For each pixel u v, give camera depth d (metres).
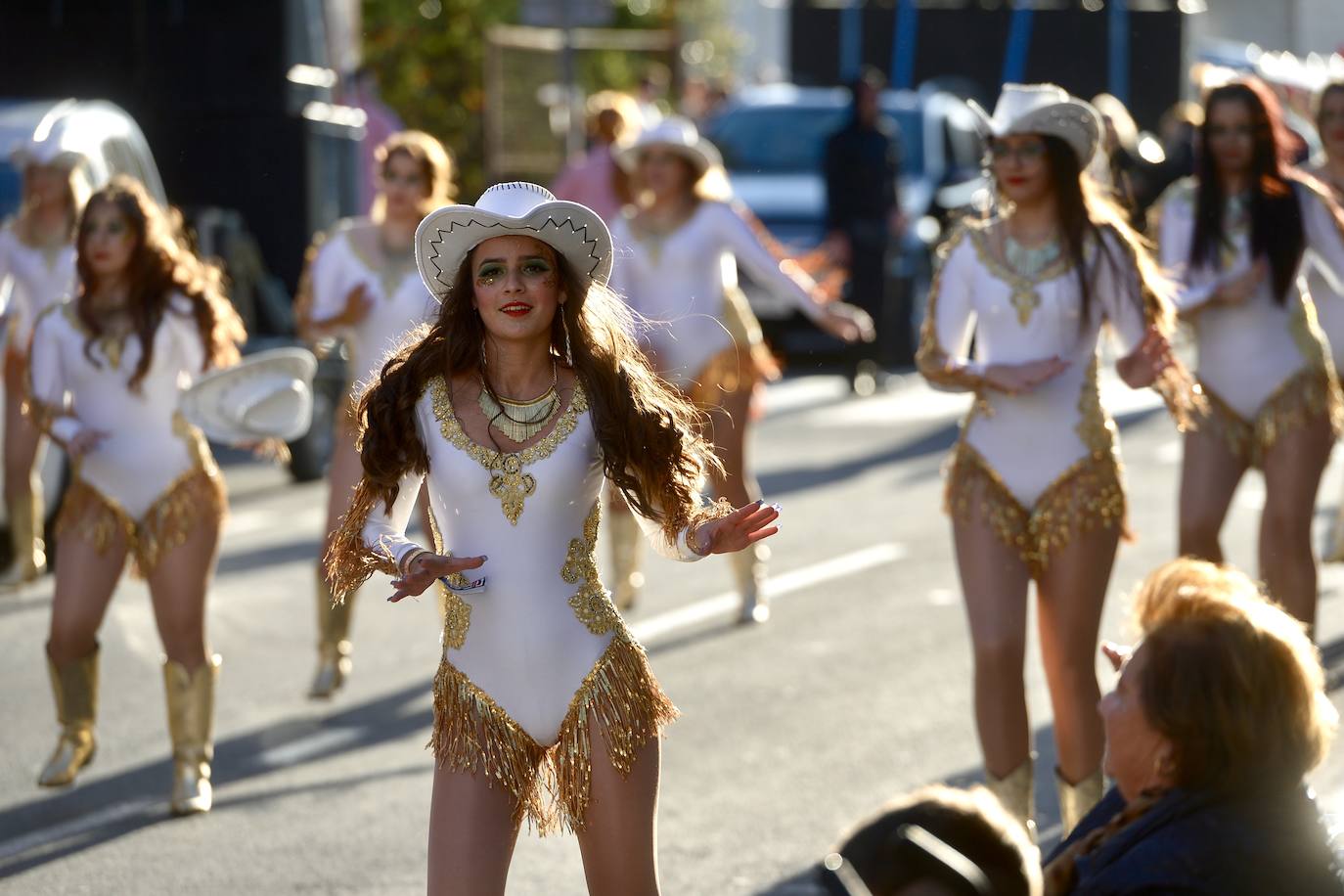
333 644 19.67
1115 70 57.59
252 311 33.19
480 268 10.83
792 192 47.38
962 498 14.60
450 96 61.00
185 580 16.08
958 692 19.62
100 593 16.14
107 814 16.33
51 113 25.86
